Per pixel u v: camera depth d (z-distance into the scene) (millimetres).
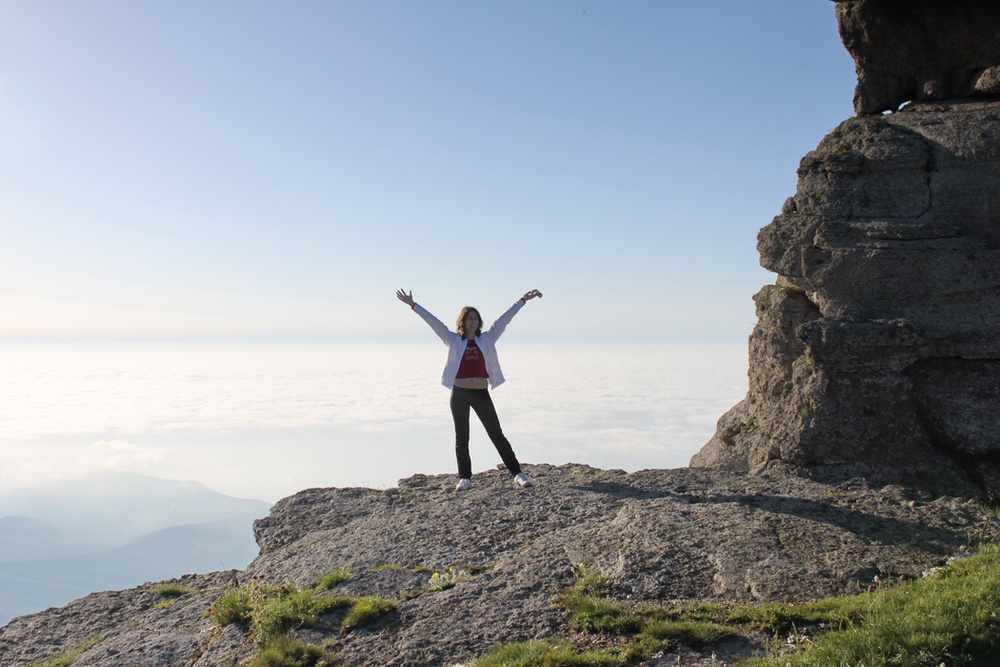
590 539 7332
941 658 4312
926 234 9523
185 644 6195
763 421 10477
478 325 9859
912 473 9000
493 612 5914
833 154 10266
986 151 9461
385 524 8562
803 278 10188
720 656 4953
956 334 9359
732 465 10461
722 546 6855
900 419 9328
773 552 6684
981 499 8688
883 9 10836
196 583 8305
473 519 8438
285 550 8398
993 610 4672
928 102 11023
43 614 7559
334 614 6199
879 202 10031
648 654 4980
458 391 9789
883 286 9641
